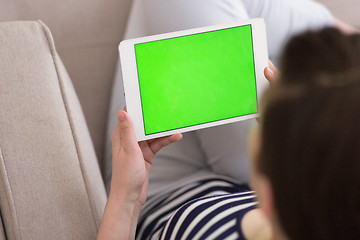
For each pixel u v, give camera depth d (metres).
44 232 0.66
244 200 0.55
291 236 0.29
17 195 0.65
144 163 0.63
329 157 0.24
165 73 0.63
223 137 0.93
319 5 1.21
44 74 0.69
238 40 0.65
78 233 0.68
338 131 0.24
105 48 1.13
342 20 1.39
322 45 0.26
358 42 0.26
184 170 0.99
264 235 0.44
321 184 0.25
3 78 0.67
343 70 0.25
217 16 0.94
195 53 0.64
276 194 0.29
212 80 0.65
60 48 1.11
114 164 0.61
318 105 0.24
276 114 0.26
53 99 0.69
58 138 0.68
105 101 1.15
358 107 0.23
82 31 1.11
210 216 0.54
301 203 0.27
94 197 0.70
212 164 0.97
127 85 0.63
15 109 0.66
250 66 0.66
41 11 1.08
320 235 0.28
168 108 0.65
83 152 0.71
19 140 0.66
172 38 0.63
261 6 1.11
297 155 0.25
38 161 0.67
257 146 0.30
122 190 0.61
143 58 0.62
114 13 1.12
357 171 0.24
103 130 1.15
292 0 1.15
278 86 0.27
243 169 0.94
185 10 0.94
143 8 1.00
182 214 0.58
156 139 0.68
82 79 1.13
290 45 0.28
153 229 0.81
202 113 0.66
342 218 0.26
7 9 1.05
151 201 0.92
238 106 0.67
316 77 0.25
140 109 0.64
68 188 0.67
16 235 0.65
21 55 0.68
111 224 0.60
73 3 1.09
